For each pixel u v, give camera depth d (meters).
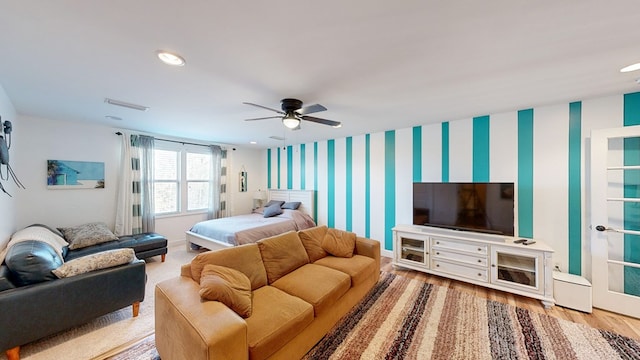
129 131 4.27
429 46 1.57
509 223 2.97
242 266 2.08
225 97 2.52
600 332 2.11
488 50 1.63
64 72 1.95
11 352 1.71
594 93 2.47
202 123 3.72
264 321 1.60
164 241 3.83
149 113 3.16
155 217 4.65
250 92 2.38
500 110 3.08
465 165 3.50
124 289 2.22
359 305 2.55
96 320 2.27
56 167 3.60
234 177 6.01
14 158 3.08
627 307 2.38
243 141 5.44
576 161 2.76
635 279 2.44
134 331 2.12
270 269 2.29
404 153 4.10
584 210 2.73
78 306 1.97
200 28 1.37
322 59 1.74
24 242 2.29
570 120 2.79
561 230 2.85
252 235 3.89
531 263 2.74
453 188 3.37
